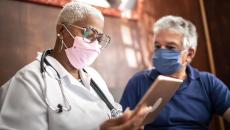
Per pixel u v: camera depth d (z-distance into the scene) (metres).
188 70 2.12
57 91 1.44
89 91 1.56
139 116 1.19
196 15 3.07
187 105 1.99
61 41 1.56
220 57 3.02
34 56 2.05
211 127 2.92
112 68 2.43
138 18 2.62
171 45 1.98
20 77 1.43
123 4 2.52
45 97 1.38
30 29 2.06
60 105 1.39
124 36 2.52
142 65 2.61
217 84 2.07
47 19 2.13
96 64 2.34
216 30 3.06
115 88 2.42
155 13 2.74
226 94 2.05
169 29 2.00
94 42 1.56
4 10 1.97
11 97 1.38
